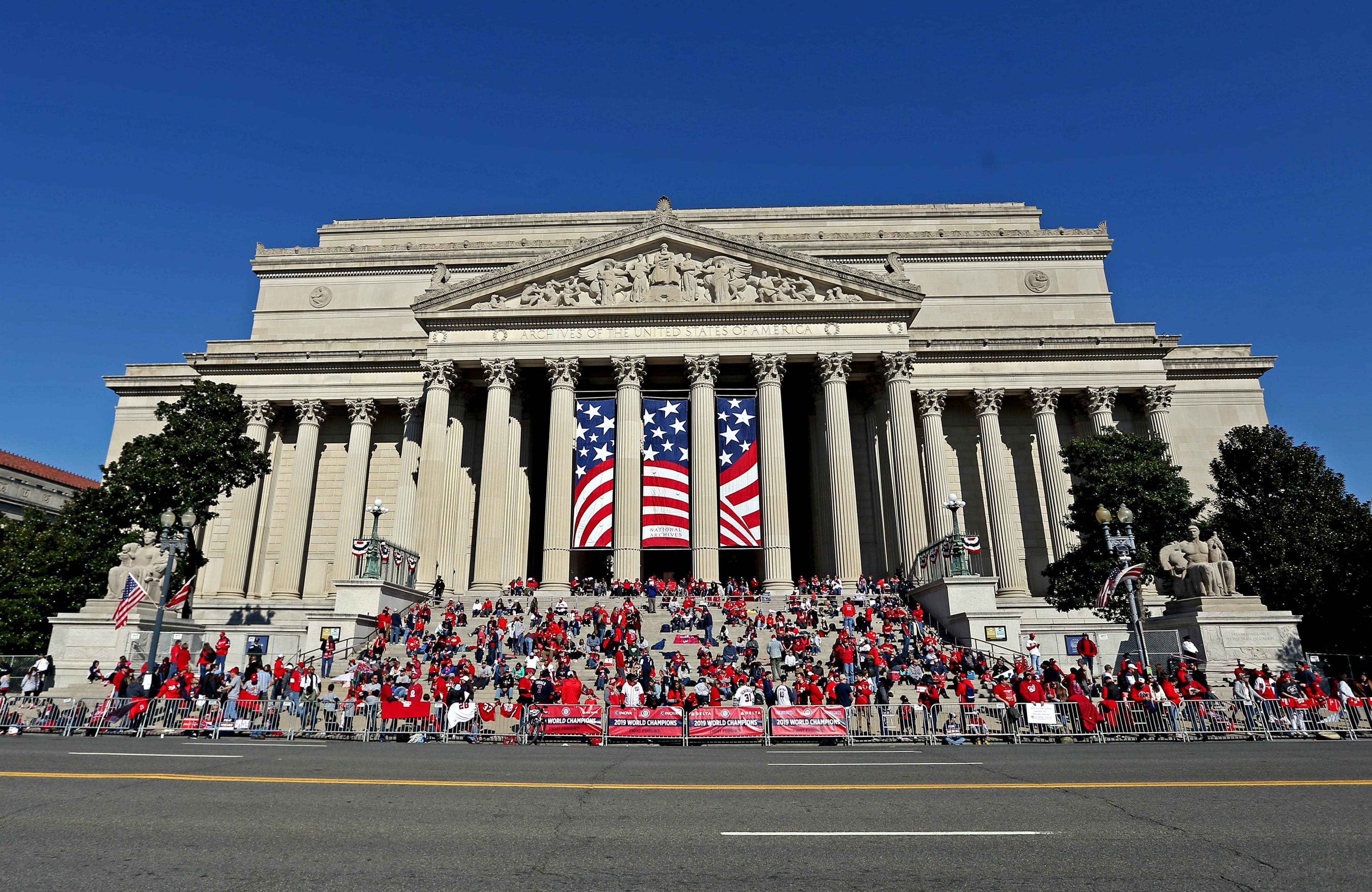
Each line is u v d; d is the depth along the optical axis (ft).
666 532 161.79
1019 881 27.53
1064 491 192.85
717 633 134.51
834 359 173.78
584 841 33.24
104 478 150.41
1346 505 150.10
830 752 72.59
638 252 184.14
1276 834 33.99
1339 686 92.68
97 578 143.43
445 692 98.12
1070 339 200.13
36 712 85.71
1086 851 31.58
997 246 239.09
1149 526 139.64
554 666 112.57
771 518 162.71
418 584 161.38
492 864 29.66
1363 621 142.20
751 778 51.60
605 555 206.69
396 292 242.99
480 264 242.58
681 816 38.55
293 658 130.93
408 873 28.32
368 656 122.72
